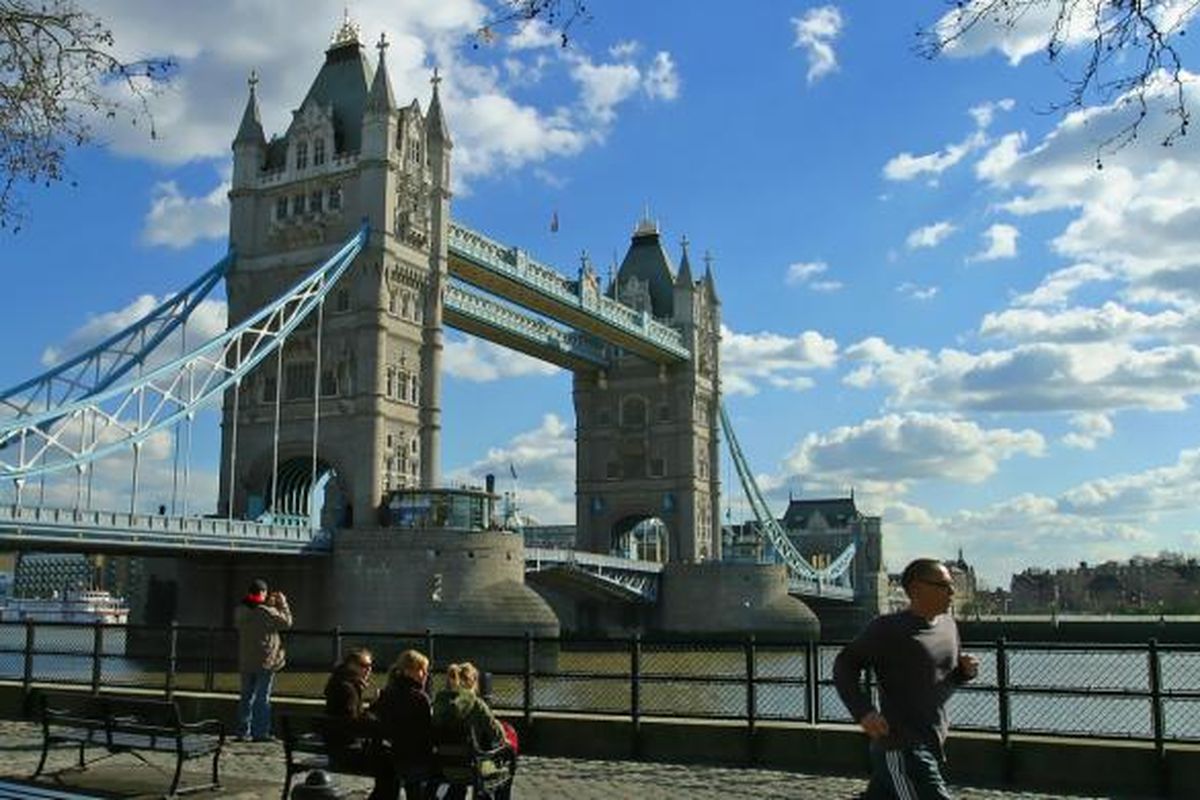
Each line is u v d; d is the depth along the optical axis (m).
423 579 94.56
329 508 123.50
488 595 95.62
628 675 22.66
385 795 15.34
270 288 109.19
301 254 107.88
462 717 14.95
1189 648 18.72
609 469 163.25
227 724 25.20
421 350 109.56
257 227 111.25
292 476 109.88
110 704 17.47
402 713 14.96
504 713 23.41
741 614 140.00
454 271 118.69
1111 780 18.92
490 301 131.50
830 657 52.69
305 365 106.44
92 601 132.50
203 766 20.00
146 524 80.06
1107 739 19.39
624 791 18.27
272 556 97.94
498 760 15.34
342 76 114.19
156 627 26.53
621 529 166.38
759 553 170.75
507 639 23.38
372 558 95.12
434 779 14.87
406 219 107.88
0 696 27.33
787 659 67.12
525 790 18.36
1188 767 18.44
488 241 120.12
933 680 10.14
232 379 94.31
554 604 144.25
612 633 143.38
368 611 94.25
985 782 19.61
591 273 136.88
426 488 103.06
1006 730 19.69
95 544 77.69
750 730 21.28
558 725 22.80
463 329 131.88
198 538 83.75
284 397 106.81
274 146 114.12
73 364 96.75
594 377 165.50
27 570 185.62
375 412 102.19
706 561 153.38
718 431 166.75
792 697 28.84
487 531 97.38
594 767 20.83
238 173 111.75
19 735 23.62
